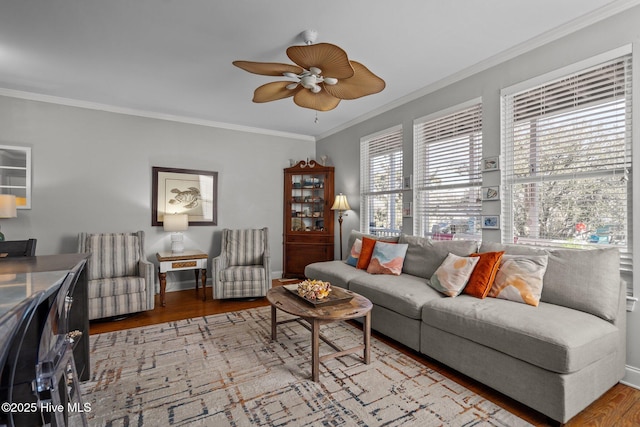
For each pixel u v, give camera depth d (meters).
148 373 2.18
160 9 2.11
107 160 4.04
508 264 2.35
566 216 2.43
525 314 1.93
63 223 3.79
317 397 1.91
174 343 2.69
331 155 5.31
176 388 2.00
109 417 1.71
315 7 2.11
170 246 4.45
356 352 2.54
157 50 2.66
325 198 5.08
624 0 2.05
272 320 2.74
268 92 2.57
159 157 4.39
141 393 1.94
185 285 4.61
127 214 4.17
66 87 3.43
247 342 2.71
